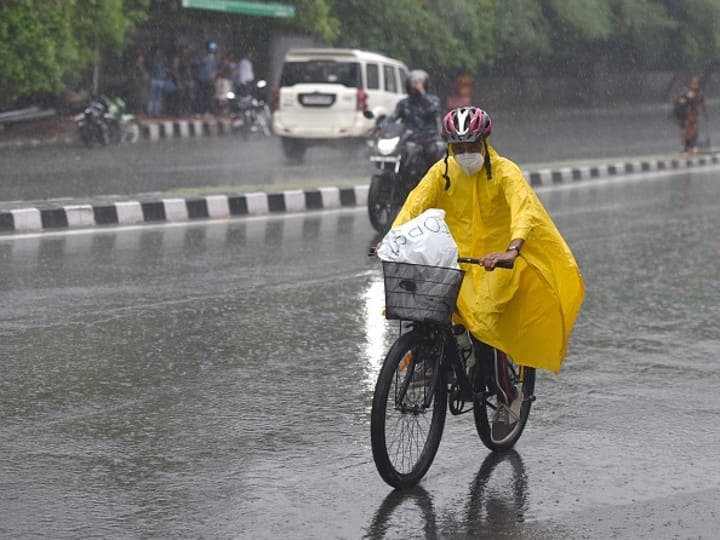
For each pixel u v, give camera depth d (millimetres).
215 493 11172
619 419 13898
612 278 23703
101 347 16844
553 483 11648
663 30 114125
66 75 59438
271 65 74875
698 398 14852
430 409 11820
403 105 29719
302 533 10219
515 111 101562
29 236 26969
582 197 40781
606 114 103750
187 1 65750
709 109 115375
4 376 15211
